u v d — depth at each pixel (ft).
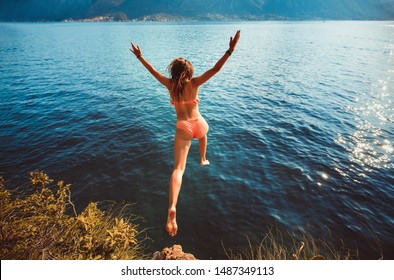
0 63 103.24
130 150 34.81
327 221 23.47
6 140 37.63
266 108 52.65
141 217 23.73
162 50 149.89
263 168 31.04
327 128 42.55
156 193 26.71
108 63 107.04
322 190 27.27
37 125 43.14
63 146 35.94
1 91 63.21
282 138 38.88
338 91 64.95
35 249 13.20
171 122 44.57
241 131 41.32
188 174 29.73
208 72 9.71
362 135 39.93
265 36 254.47
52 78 78.84
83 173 29.86
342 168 31.07
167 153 34.04
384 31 344.49
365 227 22.88
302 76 82.53
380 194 26.76
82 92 63.77
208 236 21.89
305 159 33.01
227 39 224.53
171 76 10.15
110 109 51.26
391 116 47.83
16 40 215.31
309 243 21.25
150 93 63.62
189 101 10.15
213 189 27.27
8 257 12.59
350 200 25.96
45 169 30.66
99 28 461.37
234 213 24.17
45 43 191.11
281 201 25.73
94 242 13.98
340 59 114.11
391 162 32.37
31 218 14.02
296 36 253.65
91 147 35.63
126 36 263.49
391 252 20.66
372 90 65.51
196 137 10.59
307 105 54.49
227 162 32.30
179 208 24.76
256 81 76.79
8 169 30.68
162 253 16.39
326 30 365.61
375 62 106.73
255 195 26.45
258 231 22.35
